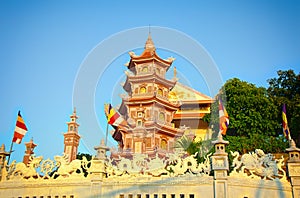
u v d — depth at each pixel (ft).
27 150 61.00
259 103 88.12
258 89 93.91
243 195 39.27
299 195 39.99
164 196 40.63
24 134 50.29
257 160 42.16
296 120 80.33
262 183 40.47
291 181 40.86
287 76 101.55
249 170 41.65
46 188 43.45
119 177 42.27
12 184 44.62
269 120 87.45
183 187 40.29
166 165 45.06
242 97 88.69
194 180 40.40
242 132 85.61
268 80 105.29
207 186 39.83
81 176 43.21
